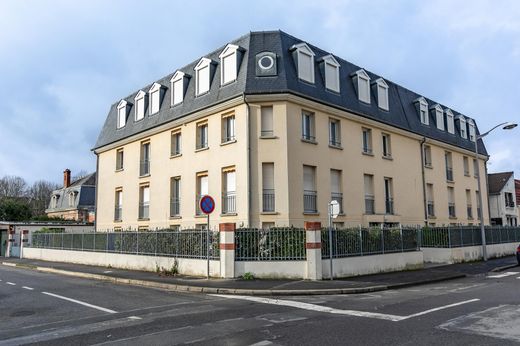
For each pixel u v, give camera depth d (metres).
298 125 19.33
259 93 18.61
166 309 9.39
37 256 28.64
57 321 8.32
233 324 7.68
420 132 26.86
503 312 8.50
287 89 18.58
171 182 23.06
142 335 6.93
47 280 16.23
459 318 7.95
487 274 17.30
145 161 25.62
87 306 9.97
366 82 23.61
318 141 20.19
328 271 14.80
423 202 26.64
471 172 33.47
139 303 10.30
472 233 24.16
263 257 14.38
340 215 20.78
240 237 14.52
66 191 49.19
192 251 15.83
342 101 21.53
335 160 20.97
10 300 11.08
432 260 22.45
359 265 15.95
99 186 29.39
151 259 17.72
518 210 46.03
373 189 23.17
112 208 27.67
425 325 7.41
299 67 19.78
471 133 34.00
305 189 19.59
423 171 27.08
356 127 22.58
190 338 6.67
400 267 18.05
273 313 8.79
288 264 14.30
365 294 11.94
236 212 18.94
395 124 24.69
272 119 19.12
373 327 7.32
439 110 29.86
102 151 29.33
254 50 19.72
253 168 18.59
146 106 25.88
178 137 23.41
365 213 22.28
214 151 20.41
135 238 19.02
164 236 17.23
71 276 17.91
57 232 26.78
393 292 12.32
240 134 19.14
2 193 70.12
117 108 28.70
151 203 24.20
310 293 11.94
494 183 42.94
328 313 8.76
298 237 14.48
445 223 28.61
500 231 27.56
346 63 23.47
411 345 6.13
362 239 16.45
